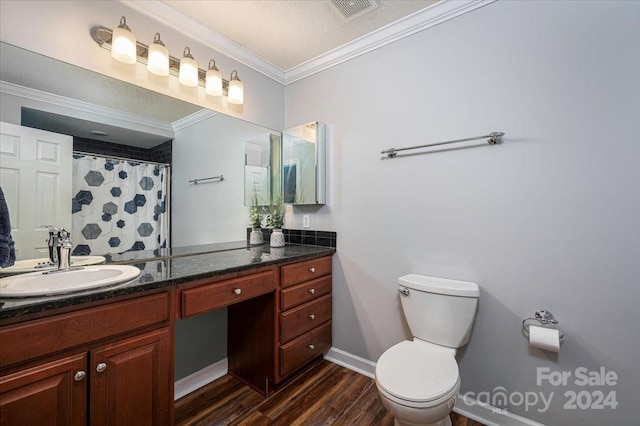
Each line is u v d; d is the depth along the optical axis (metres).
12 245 1.14
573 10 1.33
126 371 1.10
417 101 1.78
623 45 1.22
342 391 1.81
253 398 1.74
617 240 1.24
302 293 1.91
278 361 1.75
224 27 1.84
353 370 2.06
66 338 0.96
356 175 2.06
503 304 1.50
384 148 1.92
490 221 1.54
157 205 1.77
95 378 1.02
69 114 1.41
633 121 1.21
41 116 1.33
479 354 1.56
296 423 1.53
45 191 1.35
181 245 1.89
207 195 2.02
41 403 0.91
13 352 0.86
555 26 1.37
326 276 2.13
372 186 1.98
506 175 1.49
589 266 1.29
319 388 1.84
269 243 2.44
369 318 2.00
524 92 1.44
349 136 2.09
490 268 1.54
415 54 1.79
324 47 2.08
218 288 1.43
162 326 1.22
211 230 2.04
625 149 1.22
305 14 1.73
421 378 1.22
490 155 1.54
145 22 1.61
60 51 1.34
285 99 2.48
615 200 1.24
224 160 2.11
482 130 1.56
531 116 1.42
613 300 1.25
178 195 1.86
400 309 1.87
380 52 1.95
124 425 1.09
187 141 1.88
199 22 1.79
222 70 2.01
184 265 1.53
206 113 1.97
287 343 1.81
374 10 1.71
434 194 1.72
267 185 2.38
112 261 1.59
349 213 2.09
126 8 1.54
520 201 1.45
